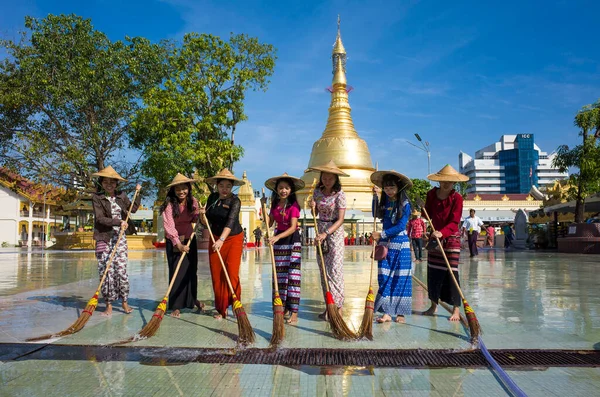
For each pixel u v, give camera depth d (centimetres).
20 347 439
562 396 317
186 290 602
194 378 356
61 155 2555
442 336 480
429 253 583
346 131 5244
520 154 14025
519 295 767
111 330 509
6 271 1267
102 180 627
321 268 579
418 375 362
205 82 2194
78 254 2388
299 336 485
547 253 2161
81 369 377
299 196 4606
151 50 2616
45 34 2488
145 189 2888
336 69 5384
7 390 331
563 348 429
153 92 2192
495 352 417
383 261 563
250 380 352
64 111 2559
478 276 1075
